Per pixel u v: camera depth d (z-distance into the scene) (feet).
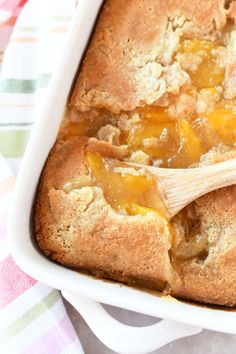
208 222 2.10
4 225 2.31
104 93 2.14
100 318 2.13
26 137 2.42
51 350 2.26
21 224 2.02
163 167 2.12
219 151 2.11
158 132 2.13
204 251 2.10
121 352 2.11
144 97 2.12
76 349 2.27
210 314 2.02
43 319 2.27
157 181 2.07
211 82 2.16
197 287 2.08
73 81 2.15
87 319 2.13
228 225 2.09
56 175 2.09
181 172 2.07
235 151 2.10
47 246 2.08
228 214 2.09
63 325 2.28
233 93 2.14
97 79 2.15
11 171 2.35
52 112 2.07
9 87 2.46
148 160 2.12
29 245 2.05
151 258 2.05
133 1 2.21
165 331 2.12
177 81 2.12
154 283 2.09
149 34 2.19
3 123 2.43
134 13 2.20
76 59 2.13
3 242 2.30
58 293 2.30
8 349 2.24
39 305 2.27
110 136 2.13
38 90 2.43
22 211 2.02
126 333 2.11
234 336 2.34
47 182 2.09
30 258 2.02
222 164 2.06
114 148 2.11
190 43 2.18
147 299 2.03
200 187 2.06
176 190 2.06
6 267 2.28
